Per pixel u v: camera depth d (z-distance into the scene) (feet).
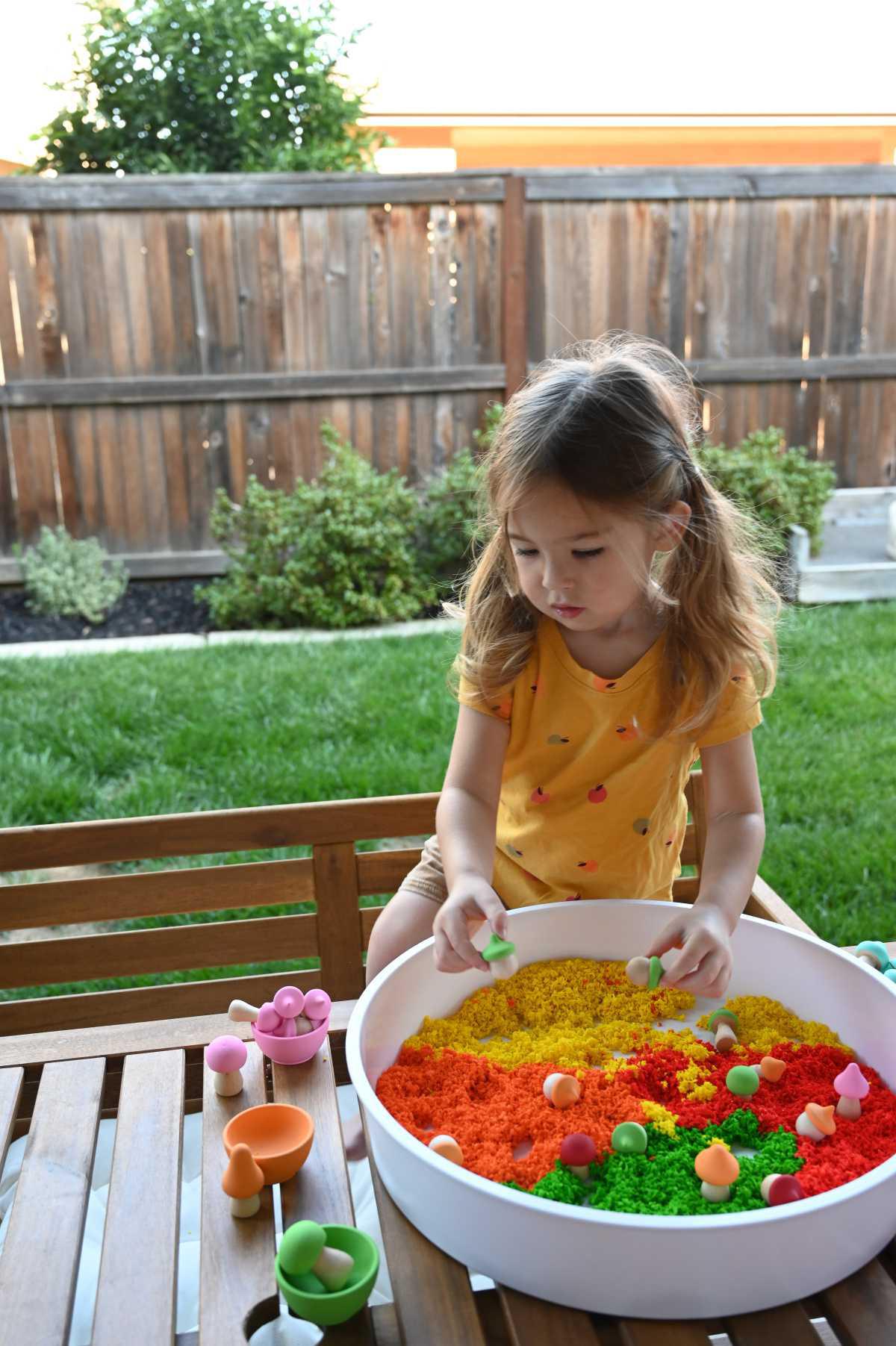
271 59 25.84
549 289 20.31
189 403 19.90
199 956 6.36
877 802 11.55
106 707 14.02
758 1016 4.70
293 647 16.70
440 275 19.95
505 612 5.34
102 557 19.57
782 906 6.23
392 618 18.69
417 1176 3.38
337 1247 3.46
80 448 19.80
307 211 19.43
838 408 21.50
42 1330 3.25
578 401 4.48
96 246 19.12
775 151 34.09
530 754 5.56
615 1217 3.04
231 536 19.70
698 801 6.81
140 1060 4.57
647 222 20.22
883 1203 3.26
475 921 4.77
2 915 6.11
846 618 17.57
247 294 19.66
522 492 4.42
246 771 12.19
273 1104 4.06
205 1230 3.57
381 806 6.30
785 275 20.79
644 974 4.33
